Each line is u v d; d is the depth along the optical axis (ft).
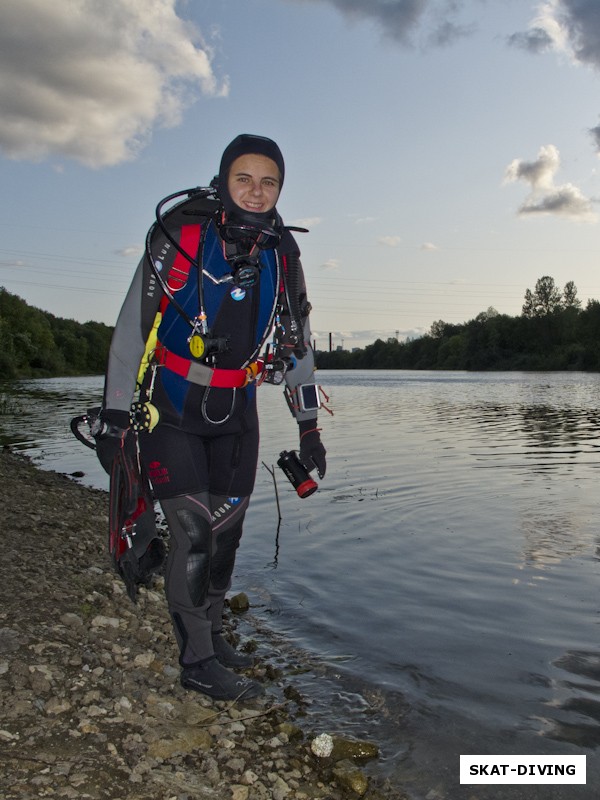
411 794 7.82
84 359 313.12
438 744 8.81
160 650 10.94
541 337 333.62
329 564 16.28
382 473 28.40
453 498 23.20
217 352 8.27
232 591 14.62
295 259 9.15
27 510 18.85
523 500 22.68
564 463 30.71
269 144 8.39
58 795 6.70
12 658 9.20
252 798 7.47
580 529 18.84
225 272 8.44
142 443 8.95
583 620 12.64
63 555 14.89
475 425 50.75
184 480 8.80
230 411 8.87
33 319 263.90
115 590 13.25
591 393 102.94
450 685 10.32
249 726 9.05
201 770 7.80
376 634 12.25
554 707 9.63
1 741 7.41
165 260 8.30
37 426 53.11
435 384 156.35
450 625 12.57
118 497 8.41
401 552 17.07
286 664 11.17
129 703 8.75
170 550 9.14
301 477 9.79
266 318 8.86
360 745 8.63
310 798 7.64
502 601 13.66
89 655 9.84
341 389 131.03
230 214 8.31
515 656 11.25
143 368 8.89
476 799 7.73
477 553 16.84
